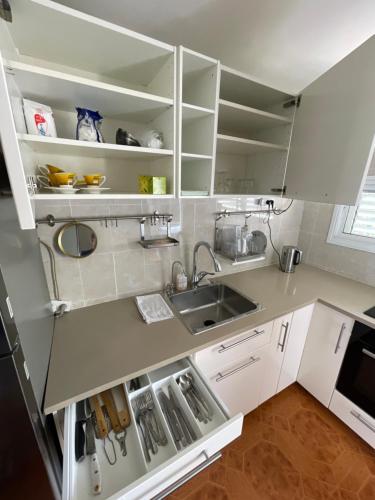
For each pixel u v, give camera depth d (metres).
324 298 1.43
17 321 0.55
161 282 1.46
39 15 0.62
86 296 1.24
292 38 0.99
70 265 1.15
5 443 0.57
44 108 0.73
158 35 0.95
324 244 1.90
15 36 0.71
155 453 0.77
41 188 0.84
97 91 0.76
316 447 1.34
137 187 1.20
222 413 0.86
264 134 1.51
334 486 1.17
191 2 0.78
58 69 0.90
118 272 1.30
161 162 1.07
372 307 1.33
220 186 1.52
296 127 1.30
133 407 0.91
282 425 1.46
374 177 1.56
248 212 1.69
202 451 0.73
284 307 1.32
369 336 1.21
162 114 0.98
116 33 0.72
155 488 0.64
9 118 0.48
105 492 0.68
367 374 1.26
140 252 1.34
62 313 1.16
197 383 0.99
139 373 0.85
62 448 0.78
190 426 0.86
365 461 1.28
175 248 1.46
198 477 1.20
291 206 1.94
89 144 0.76
